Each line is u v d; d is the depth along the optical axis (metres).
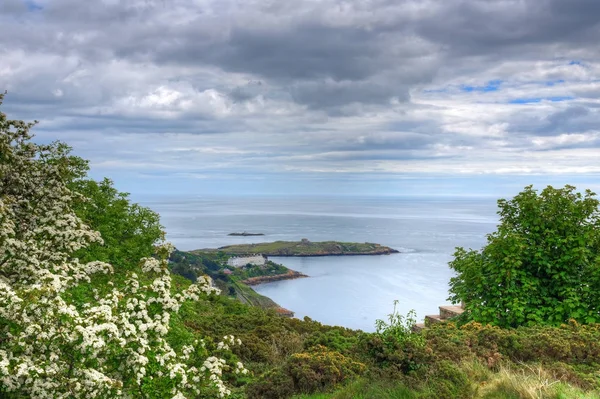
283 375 10.95
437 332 13.02
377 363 11.05
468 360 10.77
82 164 23.69
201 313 21.33
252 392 10.71
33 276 8.63
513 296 15.23
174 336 11.52
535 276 16.06
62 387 6.85
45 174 11.89
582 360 11.34
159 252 9.77
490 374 9.84
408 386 9.51
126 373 7.54
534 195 16.36
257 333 17.30
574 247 15.34
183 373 8.00
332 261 180.25
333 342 13.78
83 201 12.34
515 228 16.59
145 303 8.52
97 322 7.45
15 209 10.92
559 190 16.16
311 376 10.67
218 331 17.56
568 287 14.94
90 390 6.96
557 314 14.73
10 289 7.41
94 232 10.97
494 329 12.71
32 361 6.99
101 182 28.56
